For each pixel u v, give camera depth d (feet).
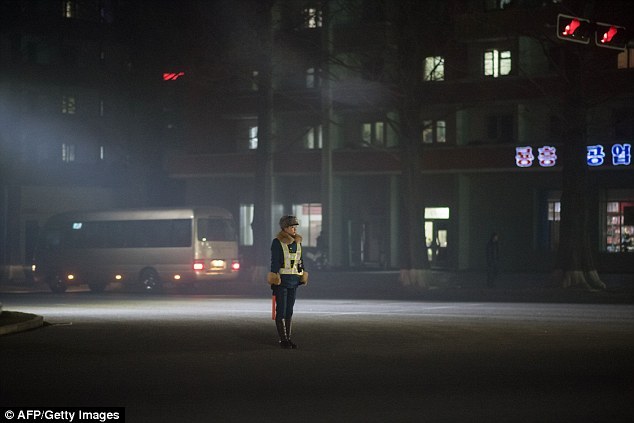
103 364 92.73
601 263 323.16
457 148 339.36
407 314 158.51
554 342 112.27
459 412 66.08
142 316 158.61
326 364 92.58
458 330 127.44
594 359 95.86
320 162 366.84
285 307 108.27
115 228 281.74
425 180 358.84
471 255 350.23
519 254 342.44
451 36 304.30
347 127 370.94
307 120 376.27
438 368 89.40
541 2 332.19
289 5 363.76
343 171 362.74
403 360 95.50
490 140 344.69
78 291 296.71
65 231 289.94
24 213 421.59
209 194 400.06
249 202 391.65
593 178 326.24
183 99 403.95
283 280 107.14
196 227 270.26
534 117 337.31
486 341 113.50
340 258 374.84
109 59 453.58
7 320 131.23
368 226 373.61
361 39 354.13
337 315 156.04
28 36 436.76
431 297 228.63
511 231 343.46
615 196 323.78
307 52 361.51
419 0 262.88
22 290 299.17
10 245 398.62
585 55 239.50
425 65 349.82
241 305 195.11
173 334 122.31
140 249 277.03
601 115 321.52
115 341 113.80
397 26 265.34
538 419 63.26
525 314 157.99
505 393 74.49
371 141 366.22
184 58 397.60
